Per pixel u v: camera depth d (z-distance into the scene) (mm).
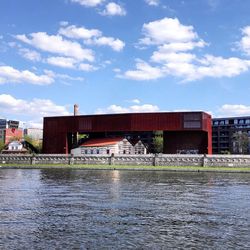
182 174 75375
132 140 142875
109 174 74312
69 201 31578
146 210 27000
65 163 107438
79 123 131625
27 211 26109
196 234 19547
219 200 32781
